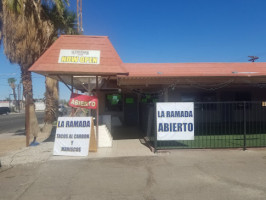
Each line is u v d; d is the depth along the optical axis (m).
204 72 10.27
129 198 4.50
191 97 16.53
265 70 10.78
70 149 7.76
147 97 16.47
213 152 7.81
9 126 22.66
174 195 4.61
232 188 4.91
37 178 5.67
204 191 4.78
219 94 16.69
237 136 11.37
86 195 4.66
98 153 7.99
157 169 6.18
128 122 17.39
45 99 14.62
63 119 7.98
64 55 8.38
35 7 10.99
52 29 11.84
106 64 8.41
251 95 16.78
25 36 10.88
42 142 10.62
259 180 5.33
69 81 11.34
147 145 9.30
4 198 4.58
